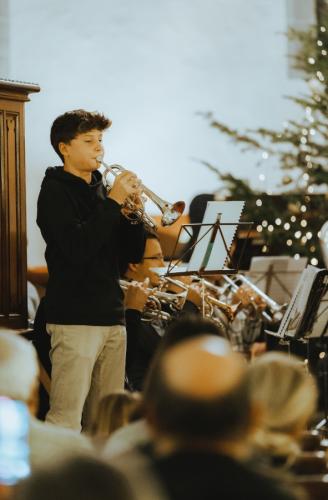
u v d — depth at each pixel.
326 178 14.59
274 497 2.84
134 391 8.91
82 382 7.19
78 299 7.20
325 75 14.65
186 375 2.90
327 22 15.23
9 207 7.94
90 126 7.32
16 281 8.00
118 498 2.35
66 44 14.66
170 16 15.66
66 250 7.05
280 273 11.13
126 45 15.26
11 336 4.05
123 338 7.42
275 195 14.69
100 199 7.45
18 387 3.93
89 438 4.59
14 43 14.22
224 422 2.89
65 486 2.35
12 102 7.94
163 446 2.96
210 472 2.86
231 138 15.98
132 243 7.65
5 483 3.40
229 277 11.12
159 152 15.63
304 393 4.03
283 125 16.52
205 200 11.32
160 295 8.88
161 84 15.61
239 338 11.21
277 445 3.96
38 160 14.24
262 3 16.38
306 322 8.80
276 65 16.50
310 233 13.48
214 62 16.08
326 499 3.99
